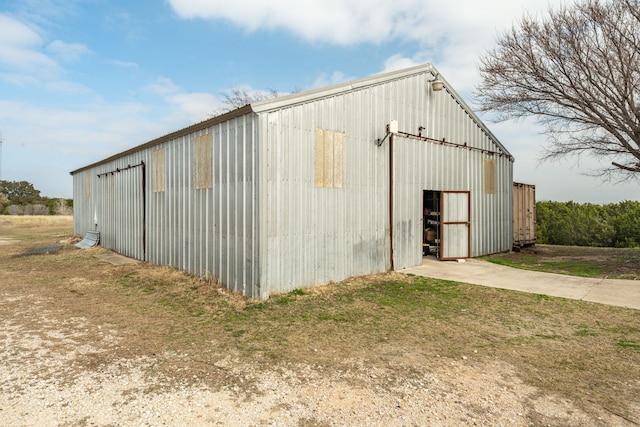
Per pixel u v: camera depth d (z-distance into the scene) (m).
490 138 13.31
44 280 8.91
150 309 6.38
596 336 5.05
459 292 7.50
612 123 12.07
